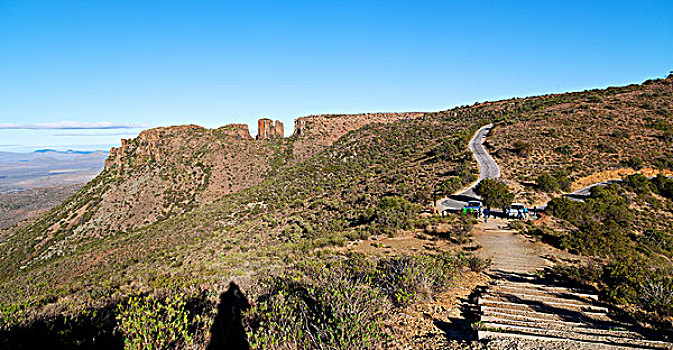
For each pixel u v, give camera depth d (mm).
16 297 12891
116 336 5461
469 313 7312
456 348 5551
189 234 36406
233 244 26094
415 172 47688
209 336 6020
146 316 5348
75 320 6016
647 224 24328
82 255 39906
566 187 36812
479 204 26547
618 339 5758
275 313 5824
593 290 9031
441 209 28750
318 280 8141
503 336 5855
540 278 10578
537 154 49406
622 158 43906
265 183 68375
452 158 51562
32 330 5660
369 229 20688
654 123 52906
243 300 8172
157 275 17047
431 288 8352
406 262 9109
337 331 4984
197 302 7914
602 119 59188
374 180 46562
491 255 14266
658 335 5984
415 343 5789
